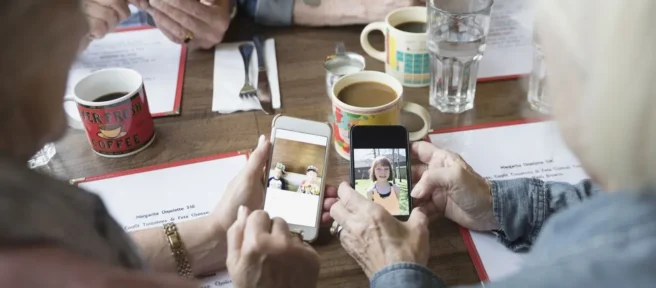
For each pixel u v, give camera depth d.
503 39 1.17
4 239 0.36
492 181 0.79
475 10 1.00
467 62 0.96
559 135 0.49
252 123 0.97
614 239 0.44
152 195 0.84
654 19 0.38
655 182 0.42
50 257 0.37
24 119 0.40
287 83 1.05
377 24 1.09
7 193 0.37
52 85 0.41
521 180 0.79
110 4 1.14
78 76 1.06
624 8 0.39
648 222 0.44
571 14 0.43
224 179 0.86
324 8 1.21
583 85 0.44
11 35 0.37
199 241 0.74
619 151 0.42
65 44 0.41
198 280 0.73
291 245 0.66
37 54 0.39
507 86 1.04
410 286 0.63
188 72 1.09
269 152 0.81
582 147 0.46
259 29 1.22
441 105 0.99
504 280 0.48
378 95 0.90
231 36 1.20
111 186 0.85
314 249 0.73
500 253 0.75
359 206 0.73
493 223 0.77
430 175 0.78
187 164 0.89
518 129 0.94
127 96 0.87
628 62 0.39
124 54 1.15
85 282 0.37
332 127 0.91
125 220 0.80
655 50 0.38
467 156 0.89
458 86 0.98
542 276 0.45
